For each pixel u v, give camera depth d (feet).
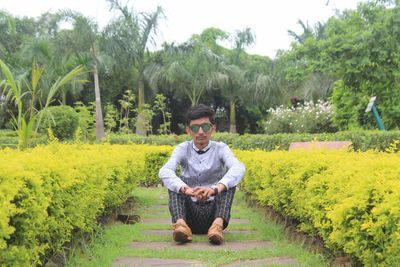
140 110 74.69
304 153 15.51
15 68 78.89
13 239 8.90
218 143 16.25
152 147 34.37
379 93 42.16
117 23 66.74
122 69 70.90
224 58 88.48
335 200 10.82
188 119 15.83
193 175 15.94
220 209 14.61
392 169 9.89
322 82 85.20
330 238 10.46
